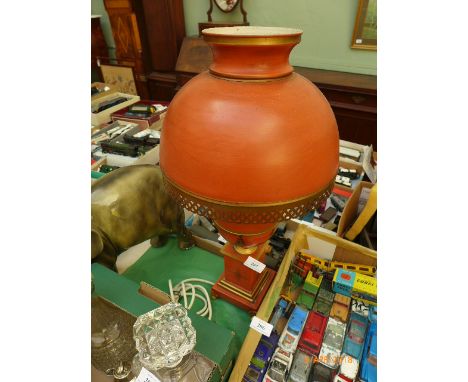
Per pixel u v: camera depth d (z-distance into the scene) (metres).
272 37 0.42
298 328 0.86
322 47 2.05
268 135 0.42
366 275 0.95
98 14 2.62
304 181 0.46
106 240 0.88
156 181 0.96
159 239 1.16
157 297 0.73
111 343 0.67
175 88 2.52
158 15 2.24
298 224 1.13
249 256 0.81
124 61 2.56
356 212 1.22
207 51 2.19
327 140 0.47
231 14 2.14
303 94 0.46
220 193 0.46
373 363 0.79
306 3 1.93
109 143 1.42
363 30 1.89
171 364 0.51
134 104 1.92
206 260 1.13
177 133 0.47
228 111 0.43
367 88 1.90
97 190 0.88
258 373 0.77
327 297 0.95
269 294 0.82
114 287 0.74
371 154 1.50
